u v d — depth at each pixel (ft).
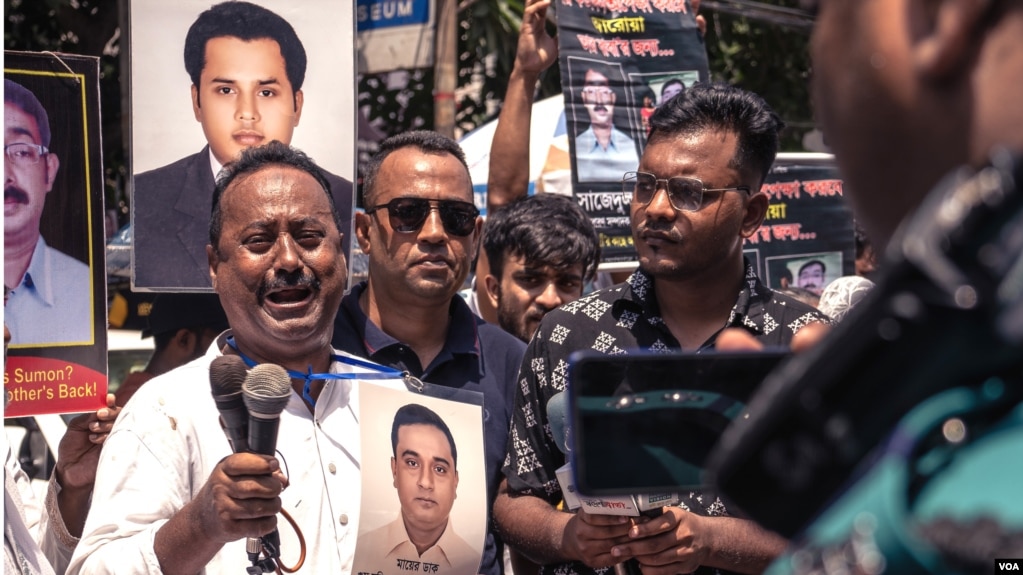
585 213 13.14
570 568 8.50
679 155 8.46
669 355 3.54
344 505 7.67
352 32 11.02
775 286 16.97
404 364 10.34
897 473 2.01
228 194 8.18
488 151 19.27
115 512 6.95
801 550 2.13
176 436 7.30
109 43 31.01
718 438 3.54
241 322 8.02
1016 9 1.97
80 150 8.93
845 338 2.02
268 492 6.43
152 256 10.34
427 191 10.41
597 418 3.52
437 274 10.41
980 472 1.93
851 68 2.22
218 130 10.61
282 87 10.81
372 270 10.80
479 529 7.64
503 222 12.66
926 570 1.89
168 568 6.58
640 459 3.51
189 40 10.55
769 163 8.85
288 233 7.98
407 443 7.49
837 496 2.10
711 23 31.48
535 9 14.28
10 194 8.61
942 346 1.95
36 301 8.70
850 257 17.33
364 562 7.22
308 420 7.81
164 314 13.33
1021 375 2.00
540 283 12.46
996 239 1.89
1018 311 1.85
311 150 10.87
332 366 8.22
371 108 31.94
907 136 2.12
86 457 9.06
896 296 1.97
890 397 2.01
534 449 8.74
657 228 8.44
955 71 2.03
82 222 8.93
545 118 19.80
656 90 15.01
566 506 8.71
